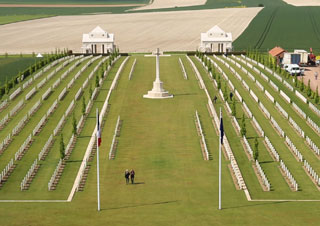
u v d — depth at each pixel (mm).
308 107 131375
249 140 107375
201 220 71375
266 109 127938
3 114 123500
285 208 76062
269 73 170750
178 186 85562
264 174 90562
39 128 114000
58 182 88188
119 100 137250
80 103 133250
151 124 118312
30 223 70812
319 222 70625
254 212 74375
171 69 177500
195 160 97500
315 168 93375
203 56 198375
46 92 138250
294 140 107375
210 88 149250
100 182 87688
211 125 117062
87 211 75312
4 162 96688
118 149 103438
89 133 112188
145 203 78438
